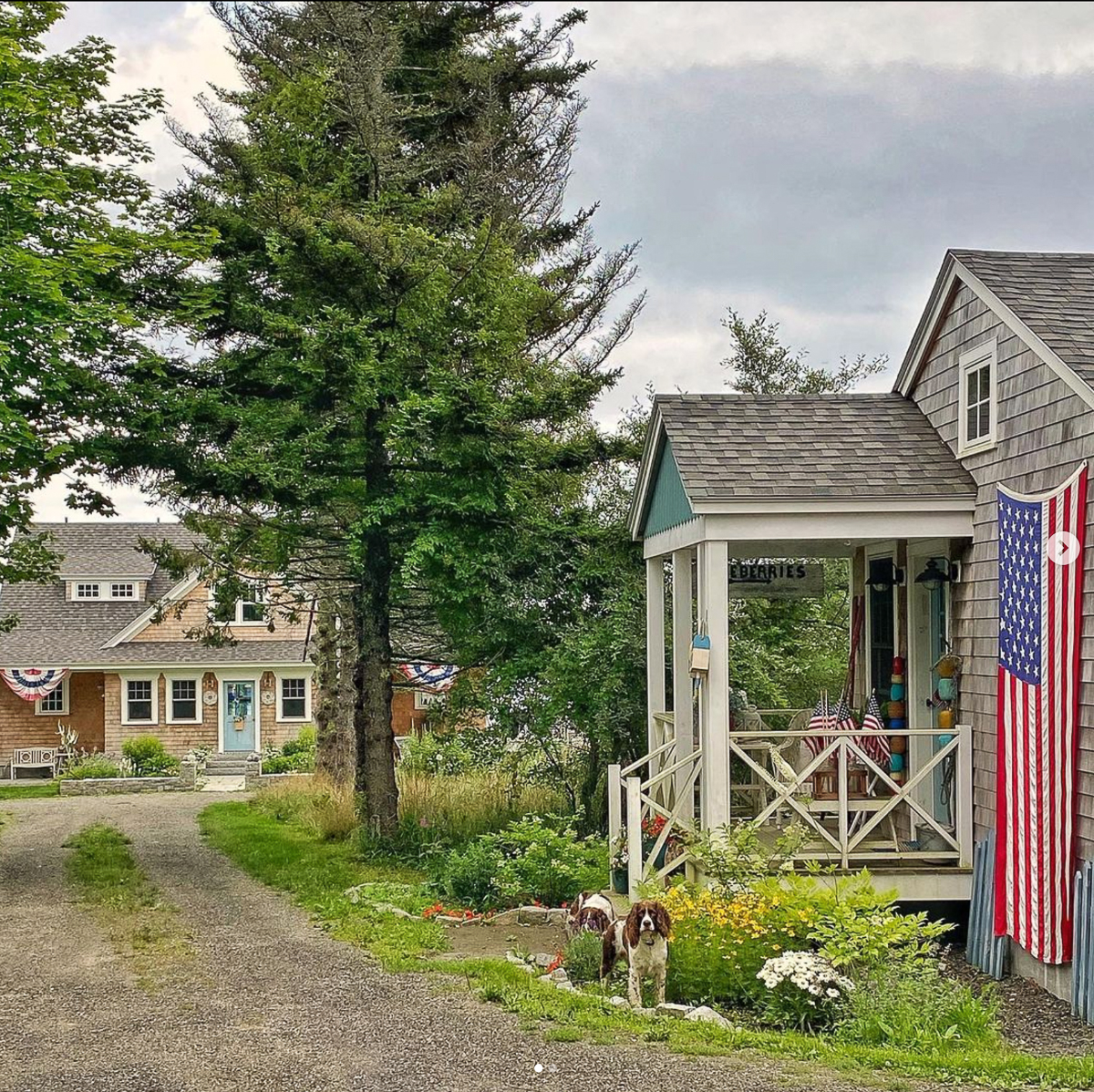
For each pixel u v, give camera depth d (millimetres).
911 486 12125
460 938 12031
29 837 20453
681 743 14344
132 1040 8484
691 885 11953
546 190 25500
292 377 16375
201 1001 9539
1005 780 11078
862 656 15523
